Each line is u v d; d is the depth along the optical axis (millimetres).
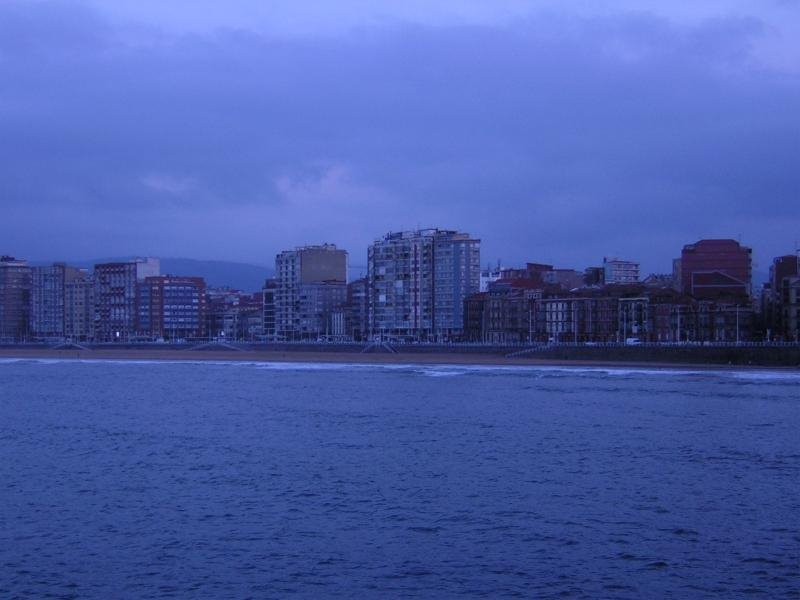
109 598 50250
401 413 123938
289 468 82938
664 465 83750
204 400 145125
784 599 49625
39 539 60688
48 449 95188
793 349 195125
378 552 57562
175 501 70562
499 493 72500
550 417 118125
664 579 52625
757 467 82750
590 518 64938
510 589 51219
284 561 55969
